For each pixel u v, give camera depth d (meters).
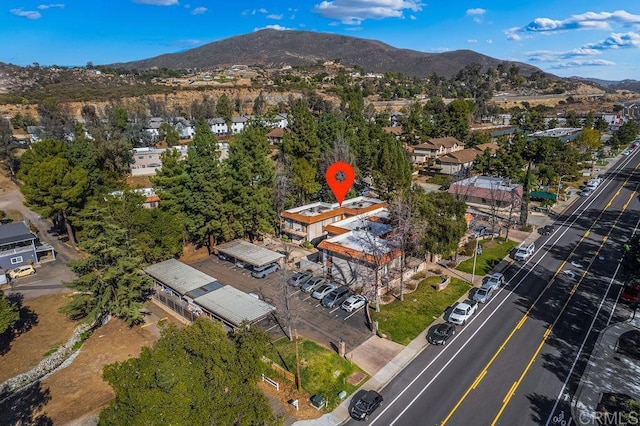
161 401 16.58
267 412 19.61
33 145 62.84
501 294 42.38
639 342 33.53
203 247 57.59
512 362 31.47
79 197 57.09
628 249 37.66
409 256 48.34
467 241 55.50
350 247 43.91
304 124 72.94
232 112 154.12
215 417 17.80
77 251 57.69
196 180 52.00
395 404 27.44
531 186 70.19
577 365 30.94
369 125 94.56
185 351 20.02
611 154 116.25
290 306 40.47
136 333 37.88
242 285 45.88
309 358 31.72
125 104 159.50
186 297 41.00
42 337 37.91
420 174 99.62
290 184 64.38
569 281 44.84
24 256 52.31
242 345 22.42
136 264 39.22
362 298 40.62
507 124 175.12
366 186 82.75
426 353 32.97
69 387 30.88
